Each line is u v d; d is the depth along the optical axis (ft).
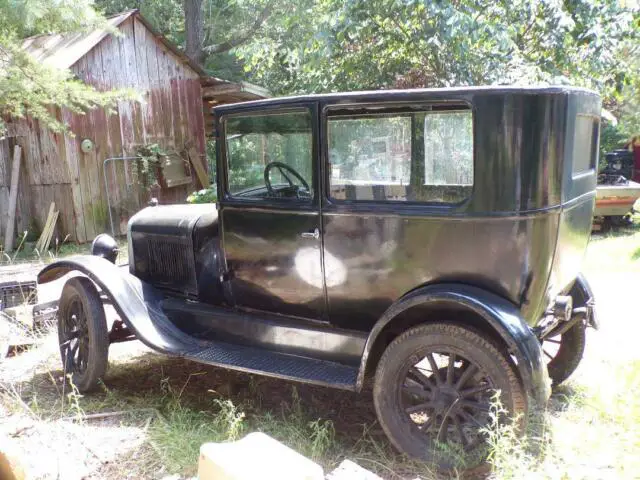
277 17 61.57
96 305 13.30
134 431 11.29
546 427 10.41
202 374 14.62
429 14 27.25
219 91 44.27
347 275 10.87
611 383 12.25
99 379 13.34
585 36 28.96
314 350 11.50
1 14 26.32
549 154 9.34
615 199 33.53
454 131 9.68
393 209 10.14
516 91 9.12
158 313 13.25
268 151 11.52
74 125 35.06
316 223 11.02
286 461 6.53
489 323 9.62
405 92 9.85
